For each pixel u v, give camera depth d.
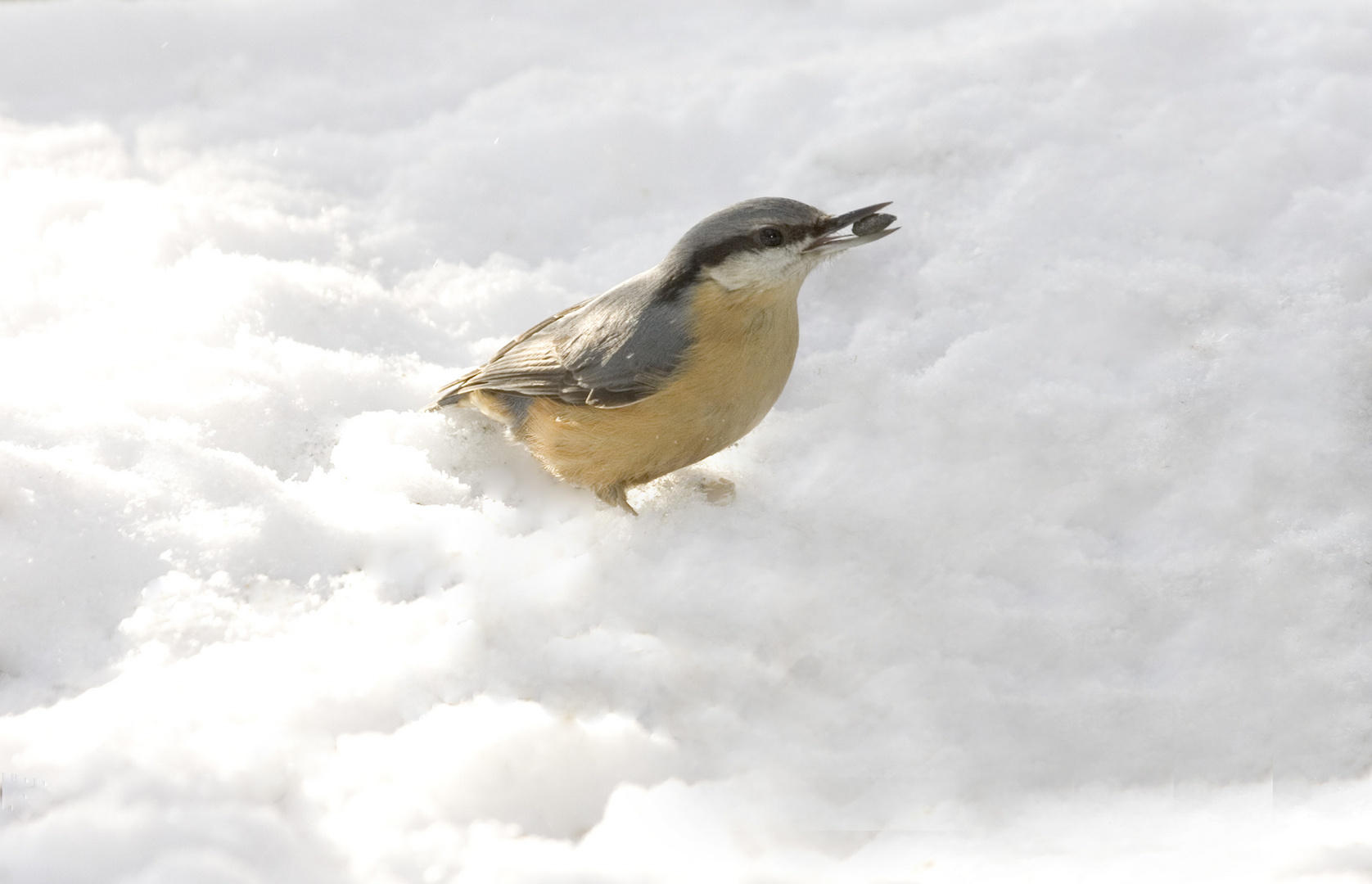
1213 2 13.36
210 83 14.63
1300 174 11.38
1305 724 7.55
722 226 8.68
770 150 12.86
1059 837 6.94
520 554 8.91
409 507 9.36
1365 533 8.50
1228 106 12.20
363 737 7.29
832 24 15.23
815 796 7.20
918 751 7.47
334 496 9.46
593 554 8.86
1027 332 10.47
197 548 8.59
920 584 8.56
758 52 14.68
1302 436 9.17
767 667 8.01
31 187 12.49
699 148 13.06
